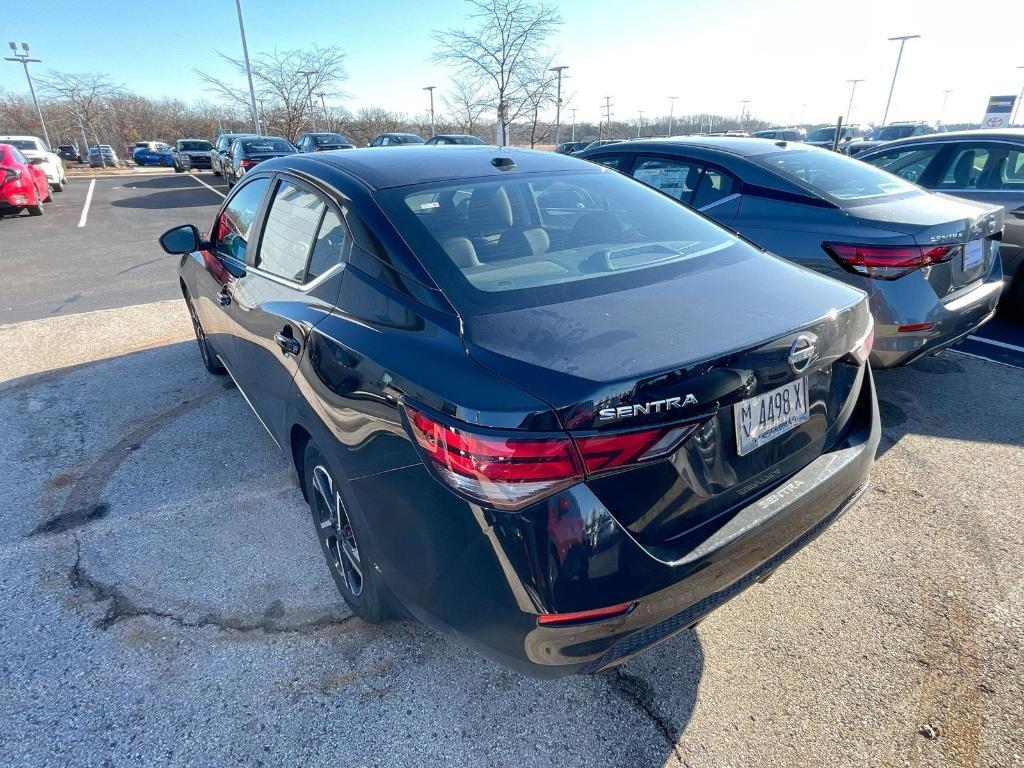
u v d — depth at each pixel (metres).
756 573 1.82
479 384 1.49
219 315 3.44
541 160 2.77
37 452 3.59
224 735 1.93
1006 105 23.22
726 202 4.23
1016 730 1.90
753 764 1.82
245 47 26.48
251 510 3.05
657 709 2.00
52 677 2.13
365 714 2.00
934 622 2.32
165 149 42.34
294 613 2.41
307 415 2.20
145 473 3.37
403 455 1.66
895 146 6.14
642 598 1.52
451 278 1.86
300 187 2.61
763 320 1.73
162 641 2.28
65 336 5.63
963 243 3.46
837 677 2.10
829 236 3.61
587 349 1.54
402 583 1.83
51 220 13.14
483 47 23.17
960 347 5.06
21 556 2.73
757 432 1.74
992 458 3.40
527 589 1.46
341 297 2.09
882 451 3.49
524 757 1.86
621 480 1.48
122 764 1.84
